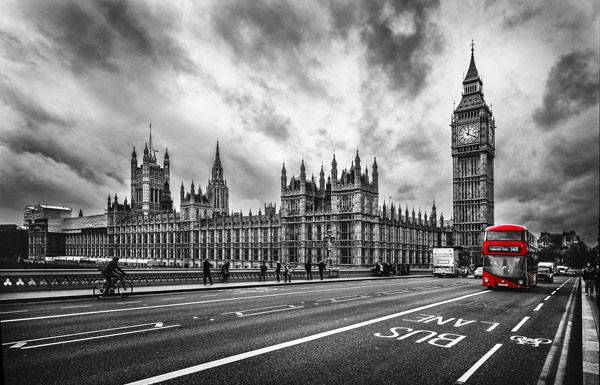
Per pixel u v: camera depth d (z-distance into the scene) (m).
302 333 17.62
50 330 17.58
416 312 24.31
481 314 24.05
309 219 99.94
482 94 150.00
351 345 15.58
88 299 29.58
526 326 20.25
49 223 188.50
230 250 116.88
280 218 104.31
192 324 19.47
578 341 16.86
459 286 48.50
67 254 185.75
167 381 11.25
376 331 18.23
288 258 101.88
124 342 15.58
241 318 21.41
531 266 45.69
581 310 26.92
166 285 41.91
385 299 31.69
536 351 15.12
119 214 166.25
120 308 24.64
